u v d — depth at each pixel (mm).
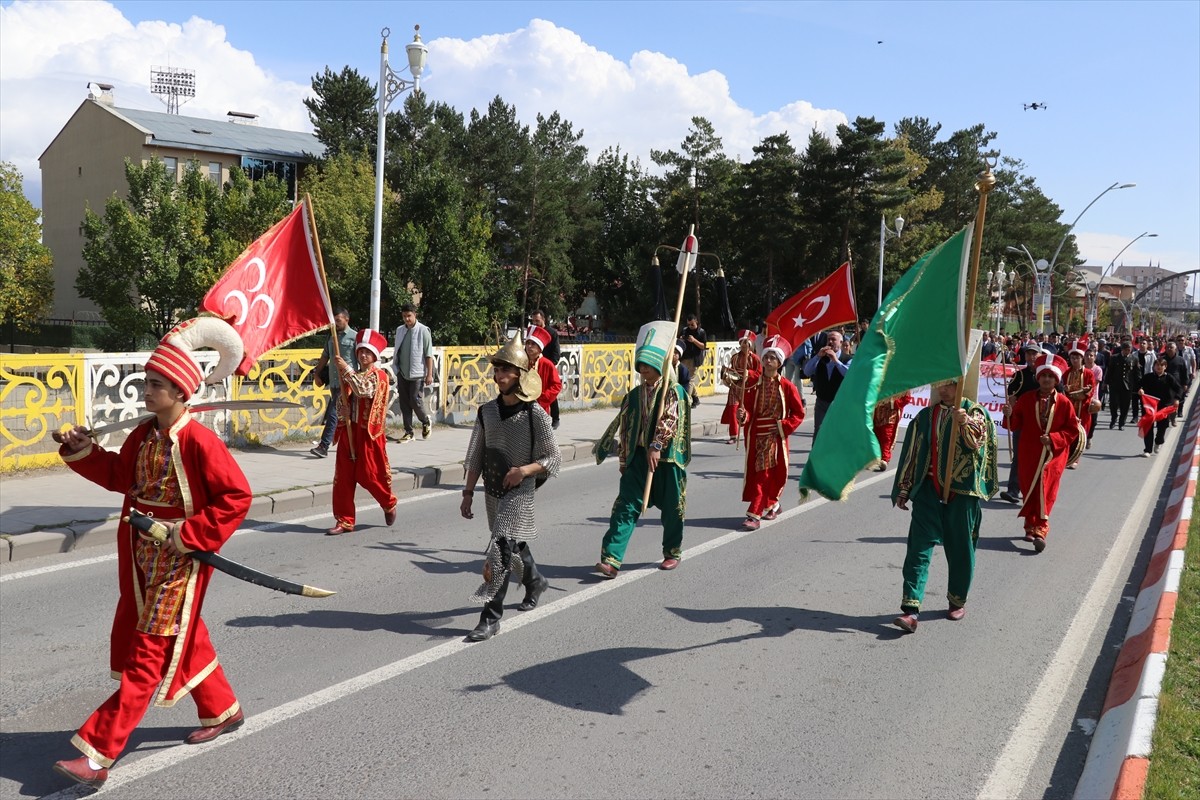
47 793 3844
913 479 6383
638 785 4074
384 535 8539
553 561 7816
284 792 3914
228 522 3934
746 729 4680
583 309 75625
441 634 5922
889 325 5684
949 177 72500
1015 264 82625
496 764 4219
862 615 6605
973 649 5973
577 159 70938
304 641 5711
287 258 8383
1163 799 3771
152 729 4480
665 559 7684
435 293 41438
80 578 6871
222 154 58344
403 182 50594
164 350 3902
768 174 56438
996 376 17016
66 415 10492
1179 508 10117
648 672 5391
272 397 12836
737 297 63938
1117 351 21094
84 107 60562
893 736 4664
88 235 42688
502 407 5832
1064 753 4562
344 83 58469
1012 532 9625
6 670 5148
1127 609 6988
